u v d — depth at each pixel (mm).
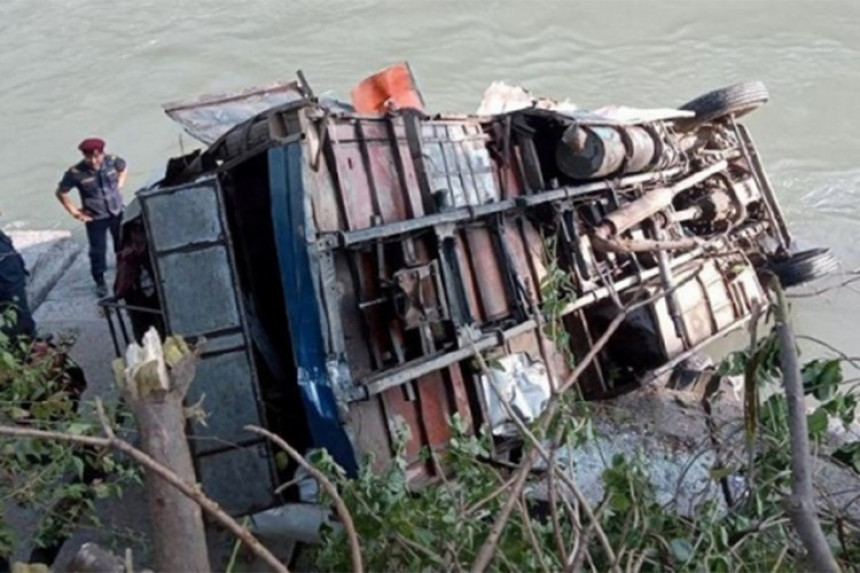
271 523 6531
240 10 21047
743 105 10156
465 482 4449
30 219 13648
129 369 2088
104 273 10430
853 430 6266
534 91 17469
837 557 3660
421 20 20281
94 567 2482
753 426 3383
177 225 6703
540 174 8445
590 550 3633
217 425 6648
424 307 6988
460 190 7887
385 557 3898
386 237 7105
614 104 16891
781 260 10234
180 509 2059
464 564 3611
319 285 6555
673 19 20016
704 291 8906
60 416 5875
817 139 14977
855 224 12203
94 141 10070
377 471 6516
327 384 6492
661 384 8586
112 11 21250
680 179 9695
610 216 8344
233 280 6684
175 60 18938
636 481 3785
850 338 9469
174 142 15703
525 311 7758
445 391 7137
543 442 4363
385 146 7488
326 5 21188
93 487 5242
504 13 20453
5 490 5035
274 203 6730
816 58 18109
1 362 5270
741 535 3639
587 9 20562
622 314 3523
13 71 18781
